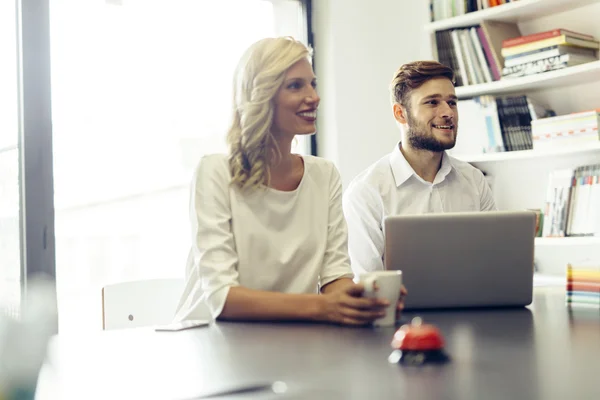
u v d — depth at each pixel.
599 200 3.11
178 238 4.00
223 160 1.90
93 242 4.07
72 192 3.77
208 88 3.73
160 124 3.75
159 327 1.59
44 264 2.91
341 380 1.00
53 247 2.95
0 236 2.96
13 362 0.73
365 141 3.84
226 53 3.73
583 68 3.14
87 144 3.61
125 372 1.11
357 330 1.47
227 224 1.84
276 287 1.90
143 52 3.61
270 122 1.89
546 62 3.27
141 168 3.81
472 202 2.79
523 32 3.68
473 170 2.85
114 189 3.84
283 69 1.88
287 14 3.82
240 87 1.93
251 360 1.17
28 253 2.88
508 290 1.76
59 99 3.33
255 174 1.86
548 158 3.51
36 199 2.91
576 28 3.45
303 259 1.94
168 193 3.92
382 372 1.05
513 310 1.75
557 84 3.43
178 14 3.66
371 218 2.70
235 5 3.73
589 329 1.42
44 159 2.93
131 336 1.48
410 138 2.70
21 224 2.92
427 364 1.10
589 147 3.13
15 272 2.94
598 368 1.04
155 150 3.79
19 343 0.74
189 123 3.78
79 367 1.16
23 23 2.90
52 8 3.13
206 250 1.78
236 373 1.07
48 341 0.76
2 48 2.93
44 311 0.76
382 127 3.90
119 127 3.66
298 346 1.29
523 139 3.41
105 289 2.18
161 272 4.05
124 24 3.54
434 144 2.64
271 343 1.33
